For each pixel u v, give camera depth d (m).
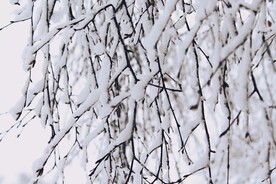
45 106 2.83
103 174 2.88
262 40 2.25
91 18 2.54
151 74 2.31
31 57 2.60
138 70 3.43
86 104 2.50
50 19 2.90
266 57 2.98
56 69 2.92
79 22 2.57
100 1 3.25
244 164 4.23
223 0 2.18
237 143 3.43
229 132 2.23
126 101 3.44
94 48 2.86
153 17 2.71
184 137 2.24
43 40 2.56
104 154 2.43
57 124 3.02
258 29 2.17
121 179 3.02
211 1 1.88
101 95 2.48
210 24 2.37
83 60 3.55
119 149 3.06
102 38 2.75
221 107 2.23
